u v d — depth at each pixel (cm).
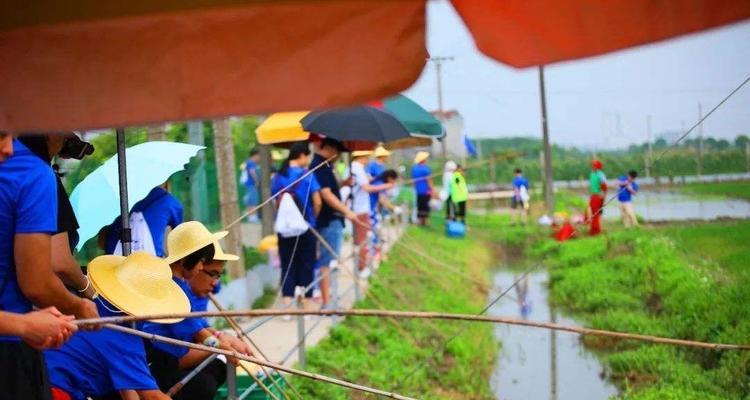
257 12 371
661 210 2981
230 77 374
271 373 814
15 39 379
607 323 1680
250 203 2291
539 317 1984
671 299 1684
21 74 380
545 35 366
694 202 2839
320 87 369
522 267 2944
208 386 700
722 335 1320
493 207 4775
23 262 477
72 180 1131
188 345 508
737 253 1802
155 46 375
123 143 666
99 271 607
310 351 1169
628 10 360
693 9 355
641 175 3094
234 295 1481
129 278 605
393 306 1680
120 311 599
